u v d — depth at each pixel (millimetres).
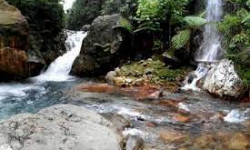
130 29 12891
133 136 5793
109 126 5312
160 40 12922
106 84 11094
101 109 8133
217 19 12406
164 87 10422
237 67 9875
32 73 12312
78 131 4641
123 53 13031
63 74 13578
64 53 15148
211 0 12695
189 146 5895
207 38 12492
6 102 9109
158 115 7660
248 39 10359
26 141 4324
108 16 13680
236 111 8023
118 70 11773
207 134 6492
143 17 12453
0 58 10891
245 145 5977
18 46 11281
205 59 12289
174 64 11828
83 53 13203
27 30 11484
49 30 14602
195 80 10766
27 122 4820
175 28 12711
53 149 4203
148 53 13070
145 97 9273
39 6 14023
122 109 8109
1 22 11008
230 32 11117
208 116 7645
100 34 13141
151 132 6516
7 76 11500
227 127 6930
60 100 9234
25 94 10047
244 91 9242
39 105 8836
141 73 11375
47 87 11039
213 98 9281
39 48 13352
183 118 7480
